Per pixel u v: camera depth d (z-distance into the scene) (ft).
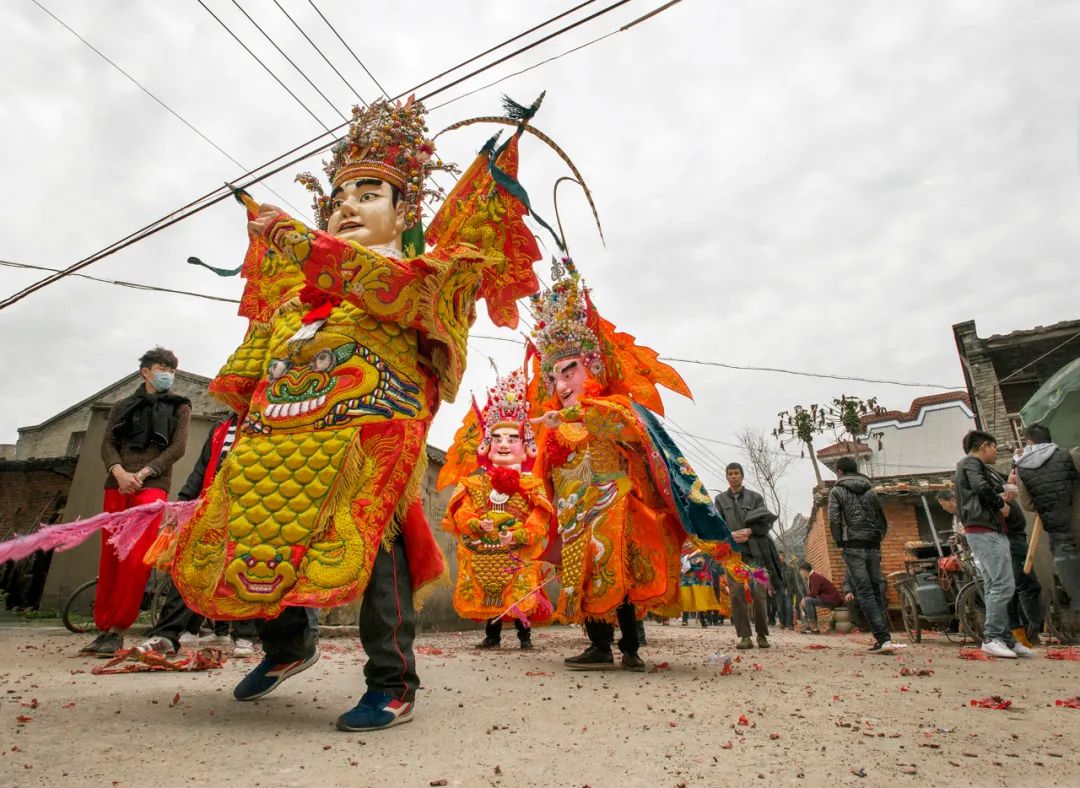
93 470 32.94
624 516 13.71
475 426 24.03
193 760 5.86
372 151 9.87
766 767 6.09
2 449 73.20
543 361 15.85
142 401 14.56
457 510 21.88
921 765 6.21
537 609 20.61
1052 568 23.72
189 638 17.11
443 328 8.35
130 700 8.59
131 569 13.52
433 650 18.99
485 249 9.36
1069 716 8.58
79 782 5.17
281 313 8.82
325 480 7.27
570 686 11.19
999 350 48.24
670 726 7.81
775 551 22.97
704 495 13.79
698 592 17.07
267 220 7.72
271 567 6.95
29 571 40.04
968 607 24.48
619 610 13.88
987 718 8.43
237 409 9.07
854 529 20.21
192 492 14.29
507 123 9.78
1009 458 43.86
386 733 7.04
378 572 7.58
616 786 5.46
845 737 7.30
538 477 16.12
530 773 5.77
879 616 19.49
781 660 16.25
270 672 8.77
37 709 7.84
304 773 5.55
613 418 13.44
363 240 9.50
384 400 7.86
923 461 84.07
